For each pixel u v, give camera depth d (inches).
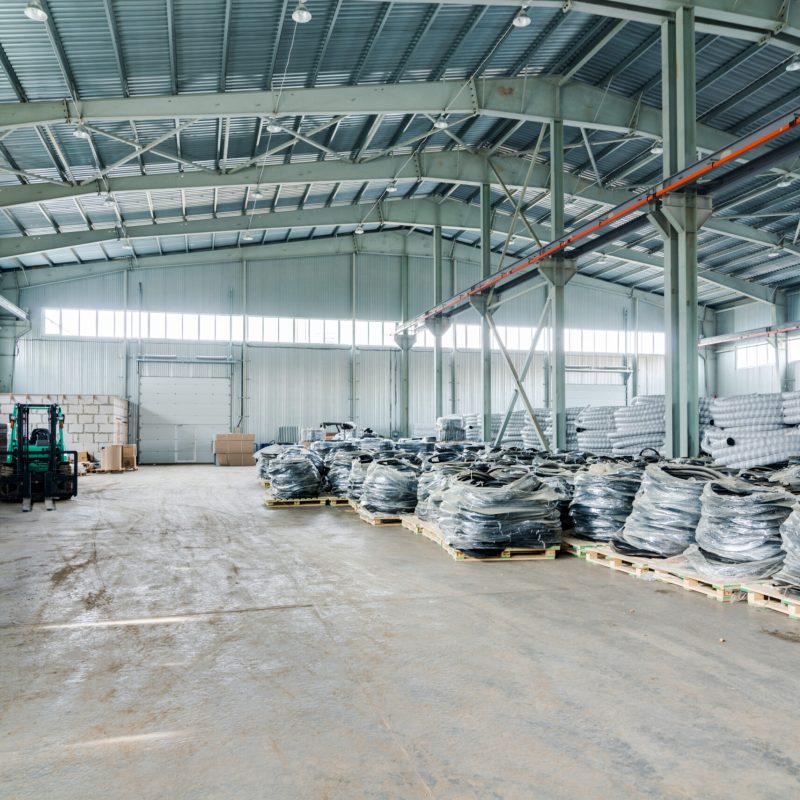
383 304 938.7
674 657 129.5
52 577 208.7
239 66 391.2
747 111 479.2
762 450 272.8
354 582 196.7
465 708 106.7
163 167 531.8
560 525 235.0
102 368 850.1
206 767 89.0
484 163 618.5
